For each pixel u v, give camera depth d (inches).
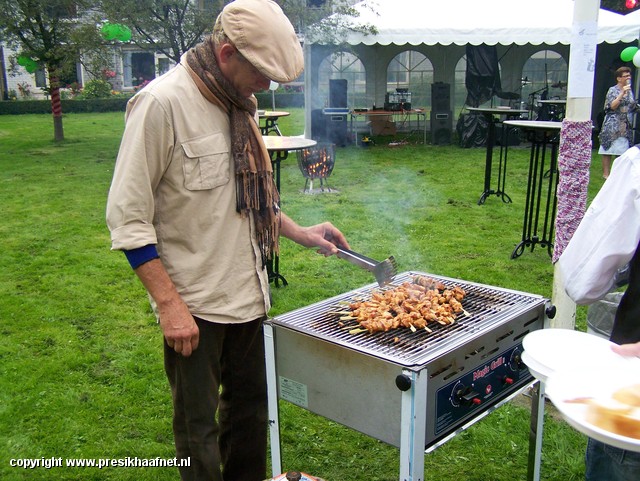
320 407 75.4
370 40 447.5
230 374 86.0
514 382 81.4
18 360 140.6
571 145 125.0
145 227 68.9
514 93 510.0
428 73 584.7
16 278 199.8
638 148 62.1
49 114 884.6
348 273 204.4
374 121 574.2
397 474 101.7
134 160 68.1
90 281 196.9
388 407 66.5
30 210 295.6
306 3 491.8
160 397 125.6
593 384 52.3
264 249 78.1
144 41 489.4
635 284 66.1
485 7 460.4
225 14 69.7
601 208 64.4
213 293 74.2
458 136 535.5
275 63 68.7
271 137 189.3
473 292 88.7
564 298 127.2
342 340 71.1
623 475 65.8
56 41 533.3
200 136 70.8
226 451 90.2
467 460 104.3
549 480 98.7
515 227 259.4
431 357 64.9
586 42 120.5
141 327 161.3
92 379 133.1
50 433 112.2
